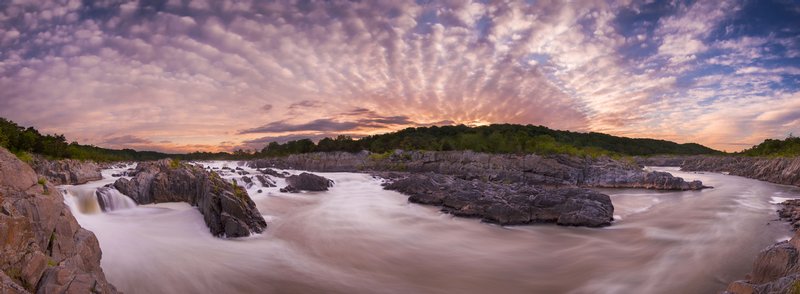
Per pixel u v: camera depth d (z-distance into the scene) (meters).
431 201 50.47
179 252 27.59
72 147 88.88
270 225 37.16
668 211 48.19
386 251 30.83
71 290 13.44
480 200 43.53
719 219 41.88
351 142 150.50
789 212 42.75
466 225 39.56
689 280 24.17
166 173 40.69
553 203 40.94
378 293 23.06
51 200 17.75
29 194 17.25
